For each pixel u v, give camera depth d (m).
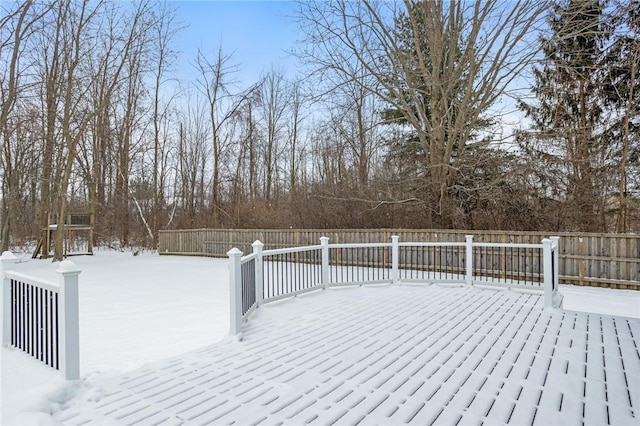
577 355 3.85
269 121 24.05
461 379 3.25
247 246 15.05
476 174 12.77
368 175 16.38
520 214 12.20
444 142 13.21
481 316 5.45
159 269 12.52
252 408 2.71
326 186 16.78
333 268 11.92
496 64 11.73
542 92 12.58
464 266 10.29
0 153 15.30
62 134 15.25
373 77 13.52
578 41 12.45
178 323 5.56
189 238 17.31
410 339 4.37
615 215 12.77
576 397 2.92
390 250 11.45
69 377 2.99
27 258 16.61
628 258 8.25
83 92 14.88
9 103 13.02
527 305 6.14
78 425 2.47
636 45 11.49
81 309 6.55
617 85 12.48
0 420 2.44
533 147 12.36
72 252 19.66
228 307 6.63
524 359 3.74
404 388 3.06
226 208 21.41
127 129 20.55
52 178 16.78
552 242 6.70
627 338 4.43
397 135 15.12
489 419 2.58
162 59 21.84
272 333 4.62
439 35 12.17
